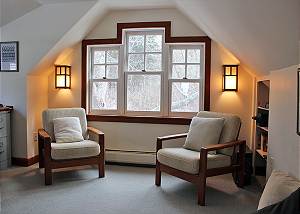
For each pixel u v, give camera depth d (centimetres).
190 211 280
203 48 428
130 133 446
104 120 452
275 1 170
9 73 427
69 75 458
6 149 421
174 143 433
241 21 236
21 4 386
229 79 411
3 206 284
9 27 418
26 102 424
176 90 438
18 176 378
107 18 441
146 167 432
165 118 432
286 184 177
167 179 376
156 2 392
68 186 343
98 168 396
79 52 454
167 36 425
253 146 400
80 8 388
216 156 318
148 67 445
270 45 233
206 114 374
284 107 256
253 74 391
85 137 420
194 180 302
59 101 466
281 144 265
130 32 446
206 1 261
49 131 401
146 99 447
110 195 317
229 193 327
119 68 449
